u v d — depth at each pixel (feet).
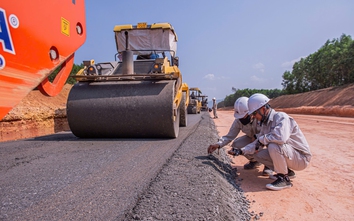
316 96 123.85
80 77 19.75
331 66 145.48
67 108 19.76
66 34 6.81
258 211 9.80
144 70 22.97
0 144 18.78
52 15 6.23
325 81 163.53
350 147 22.63
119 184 9.38
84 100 19.72
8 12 4.91
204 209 7.43
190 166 11.67
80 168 11.51
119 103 19.38
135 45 27.32
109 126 19.76
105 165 12.01
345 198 11.14
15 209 7.23
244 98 14.21
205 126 31.22
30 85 5.50
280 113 12.01
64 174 10.59
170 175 10.20
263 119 12.33
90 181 9.70
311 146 23.17
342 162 17.38
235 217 8.56
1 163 12.44
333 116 75.10
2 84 4.80
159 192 8.43
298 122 51.08
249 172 14.87
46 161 12.87
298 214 9.60
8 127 25.49
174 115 19.86
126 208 7.38
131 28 26.73
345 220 9.20
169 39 27.14
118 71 22.80
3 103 4.82
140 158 13.42
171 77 19.98
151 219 6.66
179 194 8.36
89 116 19.60
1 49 4.77
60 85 7.32
